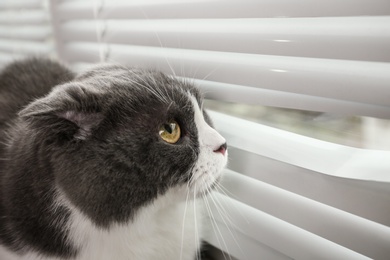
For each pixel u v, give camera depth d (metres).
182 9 0.76
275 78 0.67
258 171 0.74
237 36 0.70
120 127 0.64
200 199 0.79
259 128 0.80
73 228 0.69
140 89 0.67
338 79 0.60
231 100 0.78
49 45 1.32
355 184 0.60
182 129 0.69
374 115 0.60
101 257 0.71
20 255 0.74
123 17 0.91
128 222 0.68
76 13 1.06
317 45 0.60
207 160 0.69
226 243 0.84
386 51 0.54
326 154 0.67
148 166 0.64
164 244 0.77
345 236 0.64
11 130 0.81
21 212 0.71
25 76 1.00
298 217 0.70
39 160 0.67
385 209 0.58
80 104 0.61
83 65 1.11
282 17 0.63
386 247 0.59
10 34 1.46
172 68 0.81
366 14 0.54
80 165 0.63
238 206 0.81
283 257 0.76
